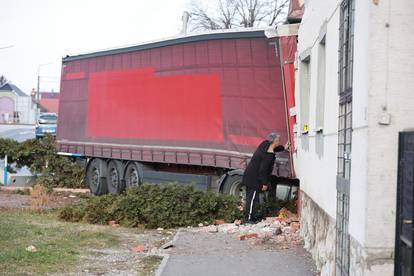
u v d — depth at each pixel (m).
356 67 5.42
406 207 4.44
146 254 9.77
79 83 21.94
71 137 22.41
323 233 7.91
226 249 10.16
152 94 17.72
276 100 13.41
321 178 8.23
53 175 22.70
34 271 8.07
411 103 4.80
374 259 4.79
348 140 5.90
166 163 17.69
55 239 10.60
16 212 15.31
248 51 13.96
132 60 18.72
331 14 7.43
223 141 14.93
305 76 11.33
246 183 13.06
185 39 16.05
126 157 19.20
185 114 16.28
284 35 12.95
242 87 14.23
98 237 11.27
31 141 23.22
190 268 8.62
